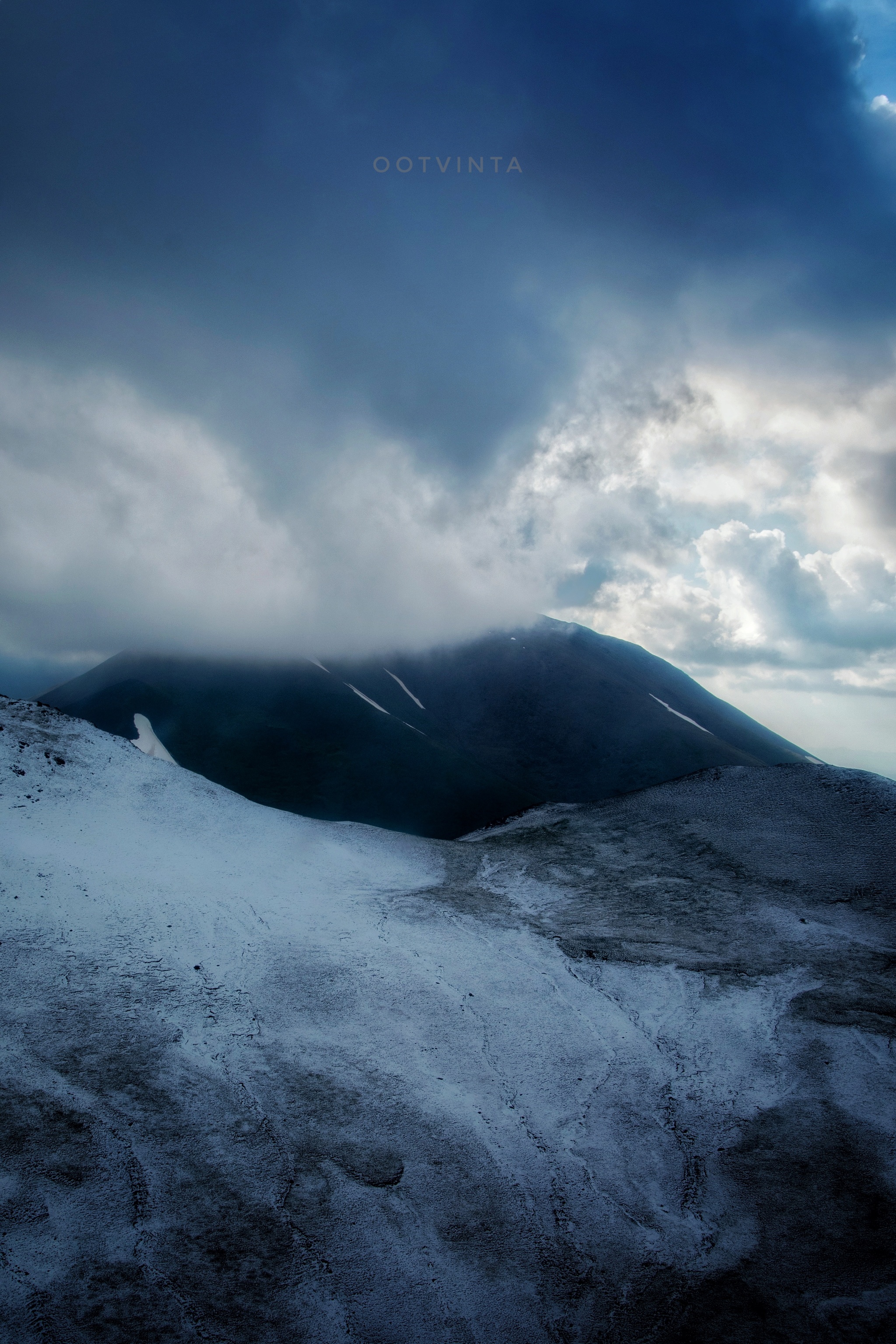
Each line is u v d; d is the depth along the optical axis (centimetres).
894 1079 1684
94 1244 1143
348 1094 1545
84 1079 1442
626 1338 1153
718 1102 1634
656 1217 1361
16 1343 995
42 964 1747
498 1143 1480
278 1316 1102
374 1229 1263
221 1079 1523
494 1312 1174
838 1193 1403
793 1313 1190
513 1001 1936
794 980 2062
